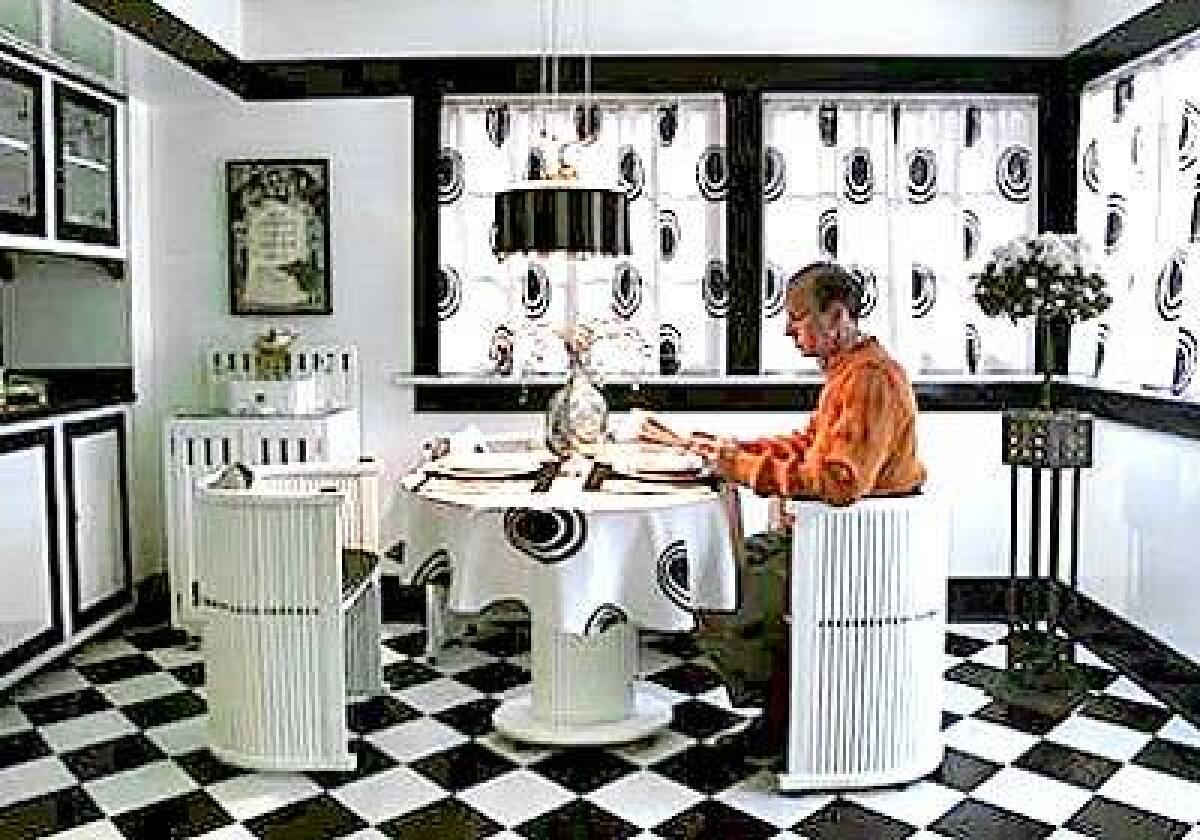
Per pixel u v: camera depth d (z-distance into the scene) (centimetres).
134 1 395
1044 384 443
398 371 526
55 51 436
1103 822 320
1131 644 450
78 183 486
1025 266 408
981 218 516
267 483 404
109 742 380
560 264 518
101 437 493
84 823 322
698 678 442
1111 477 469
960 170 515
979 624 504
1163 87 437
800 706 337
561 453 391
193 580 491
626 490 347
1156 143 443
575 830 317
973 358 520
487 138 517
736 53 509
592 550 332
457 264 522
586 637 365
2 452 416
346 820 323
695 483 350
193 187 526
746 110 511
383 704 413
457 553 340
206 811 329
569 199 367
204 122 523
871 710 340
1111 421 467
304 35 515
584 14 510
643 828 319
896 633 339
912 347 520
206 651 365
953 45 511
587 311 520
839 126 514
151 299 529
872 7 509
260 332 528
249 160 522
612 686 380
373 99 518
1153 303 445
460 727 391
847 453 329
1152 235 446
